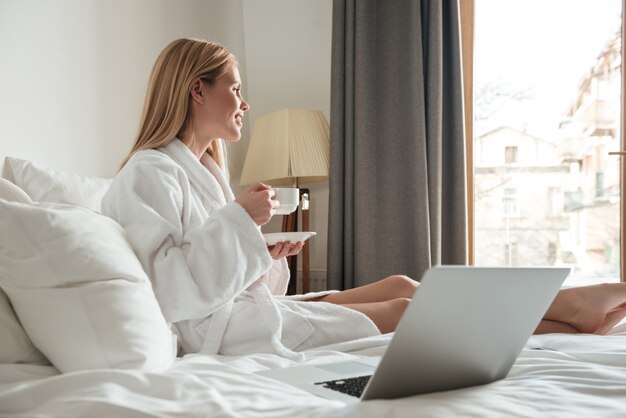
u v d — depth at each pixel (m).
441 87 3.04
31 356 1.05
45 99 1.86
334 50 3.13
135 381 0.84
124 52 2.27
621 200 3.09
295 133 2.99
